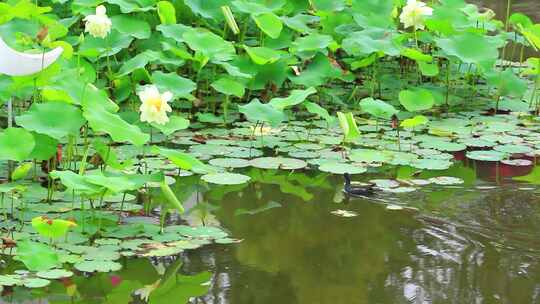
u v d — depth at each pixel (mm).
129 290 3402
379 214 4246
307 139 5426
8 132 4020
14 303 3271
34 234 3840
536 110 6184
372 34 6148
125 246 3773
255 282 3473
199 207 4305
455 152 5270
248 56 6059
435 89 6340
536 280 3518
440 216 4223
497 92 6250
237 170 4859
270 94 6070
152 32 6227
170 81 5285
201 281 3484
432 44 6645
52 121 4102
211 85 5566
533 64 6352
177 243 3834
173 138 5355
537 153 5270
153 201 4352
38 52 4602
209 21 6543
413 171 4910
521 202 4422
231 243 3863
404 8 6219
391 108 5309
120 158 4918
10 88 4422
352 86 6664
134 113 5457
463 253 3781
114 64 5969
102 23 5020
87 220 4020
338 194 4531
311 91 5191
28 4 5336
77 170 4613
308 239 3926
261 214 4227
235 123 5730
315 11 6938
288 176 4801
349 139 5422
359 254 3764
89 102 4160
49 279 3479
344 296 3350
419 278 3525
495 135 5594
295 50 5945
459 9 6785
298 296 3350
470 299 3334
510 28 8305
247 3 6090
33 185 4438
